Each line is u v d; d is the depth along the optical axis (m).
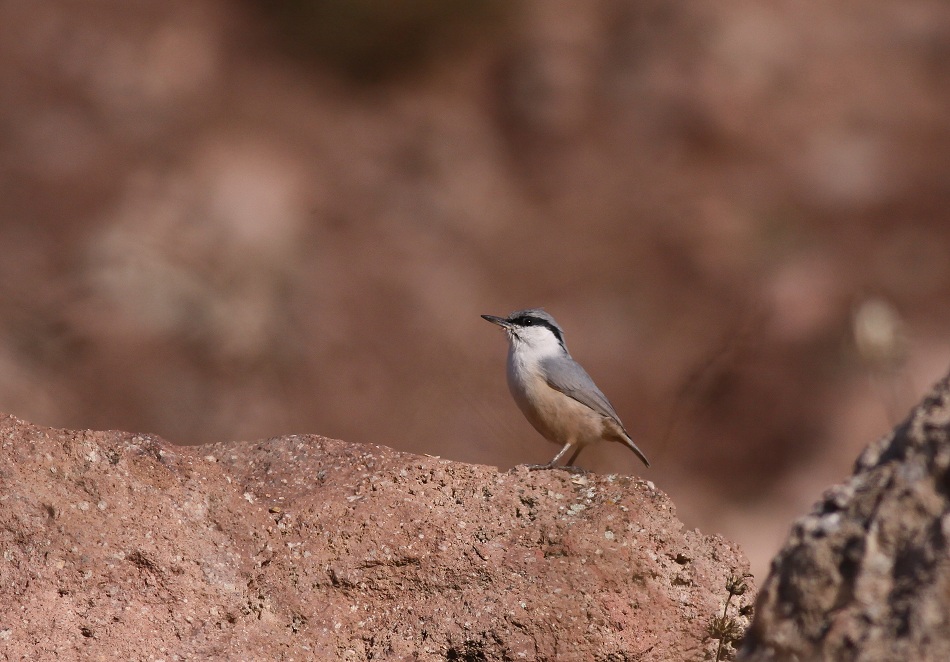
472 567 5.71
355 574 5.71
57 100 24.62
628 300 20.34
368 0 27.22
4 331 17.56
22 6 26.61
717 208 22.83
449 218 23.09
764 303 19.27
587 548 5.72
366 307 19.58
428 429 16.14
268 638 5.48
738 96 25.58
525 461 15.63
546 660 5.49
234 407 17.22
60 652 5.16
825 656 3.84
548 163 25.02
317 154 24.56
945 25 27.95
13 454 5.58
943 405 4.06
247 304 18.69
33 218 20.72
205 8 27.89
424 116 26.05
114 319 18.28
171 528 5.59
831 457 16.30
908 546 3.86
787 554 4.13
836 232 22.42
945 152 24.53
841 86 26.12
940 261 20.78
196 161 23.27
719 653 5.66
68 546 5.41
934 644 3.63
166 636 5.35
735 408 17.08
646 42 26.77
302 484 6.14
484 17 28.00
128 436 5.88
